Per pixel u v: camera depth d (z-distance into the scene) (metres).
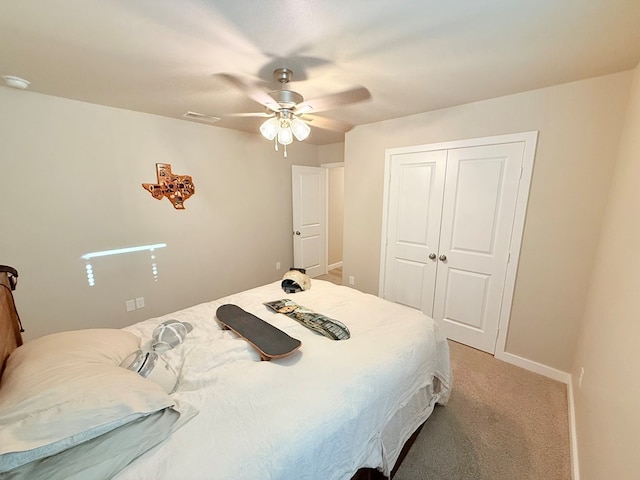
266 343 1.39
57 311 2.39
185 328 1.57
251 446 0.86
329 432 0.98
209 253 3.43
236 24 1.25
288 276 2.38
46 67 1.68
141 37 1.35
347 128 3.34
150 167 2.81
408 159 2.88
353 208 3.46
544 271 2.18
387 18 1.21
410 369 1.41
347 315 1.83
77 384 0.82
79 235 2.44
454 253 2.68
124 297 2.77
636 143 1.37
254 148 3.76
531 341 2.30
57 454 0.72
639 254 1.05
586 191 1.95
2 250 2.11
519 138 2.18
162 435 0.87
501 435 1.66
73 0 1.07
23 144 2.12
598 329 1.50
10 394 0.79
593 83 1.85
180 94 2.17
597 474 1.10
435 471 1.44
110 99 2.29
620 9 1.13
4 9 1.12
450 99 2.30
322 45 1.44
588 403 1.44
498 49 1.49
